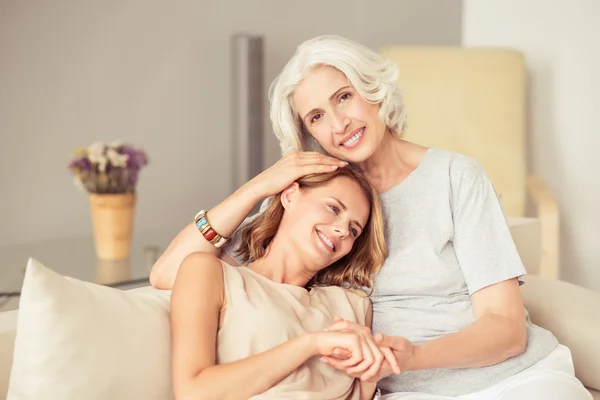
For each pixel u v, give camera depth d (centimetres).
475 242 166
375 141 169
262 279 156
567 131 391
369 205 168
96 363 133
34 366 132
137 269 252
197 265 148
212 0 371
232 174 378
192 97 371
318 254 160
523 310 164
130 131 357
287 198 165
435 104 359
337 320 147
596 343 183
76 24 339
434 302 169
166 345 143
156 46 359
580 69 386
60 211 344
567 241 396
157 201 367
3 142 328
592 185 388
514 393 155
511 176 354
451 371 163
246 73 362
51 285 133
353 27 414
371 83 168
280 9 390
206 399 134
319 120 171
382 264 171
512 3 404
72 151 343
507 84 358
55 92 337
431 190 171
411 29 434
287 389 141
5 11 322
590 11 380
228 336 145
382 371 145
